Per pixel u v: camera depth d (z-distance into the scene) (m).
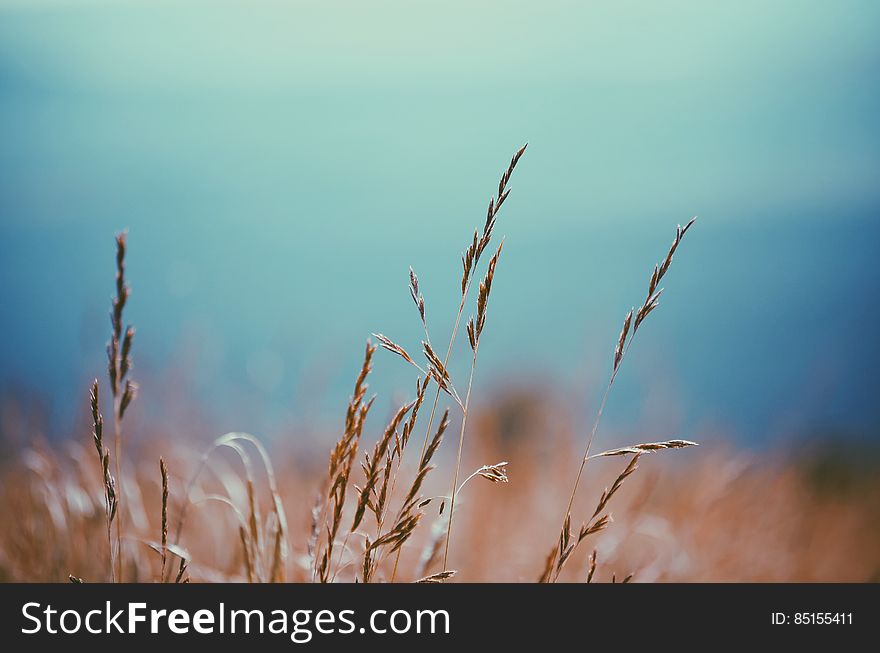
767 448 5.89
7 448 4.13
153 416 4.70
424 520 4.30
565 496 4.82
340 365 5.28
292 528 3.72
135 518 3.42
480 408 5.29
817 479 6.45
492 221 2.30
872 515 6.24
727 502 4.59
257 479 4.05
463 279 2.32
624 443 5.47
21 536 3.25
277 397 5.18
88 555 3.20
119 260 2.22
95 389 2.32
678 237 2.29
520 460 5.10
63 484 3.45
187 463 4.27
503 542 4.31
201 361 5.17
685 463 5.34
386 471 2.31
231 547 3.65
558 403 5.71
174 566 3.22
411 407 2.29
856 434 8.36
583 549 4.12
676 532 4.32
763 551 4.60
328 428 4.77
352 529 2.35
